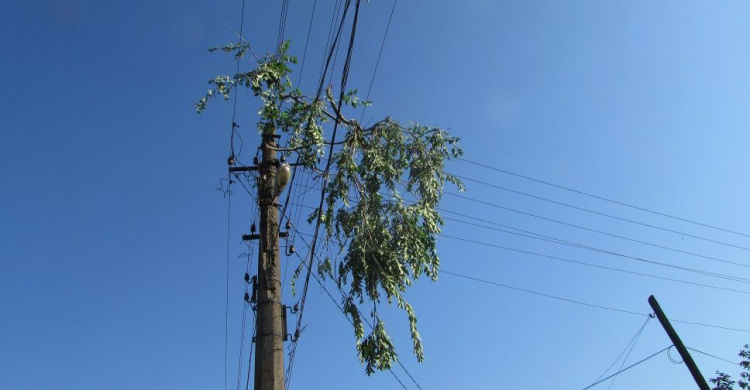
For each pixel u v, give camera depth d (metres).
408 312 11.86
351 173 12.06
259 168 11.91
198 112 10.93
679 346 17.47
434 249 12.27
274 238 11.30
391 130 12.59
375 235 12.02
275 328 10.46
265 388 9.89
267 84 11.37
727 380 20.34
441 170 12.73
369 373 11.55
